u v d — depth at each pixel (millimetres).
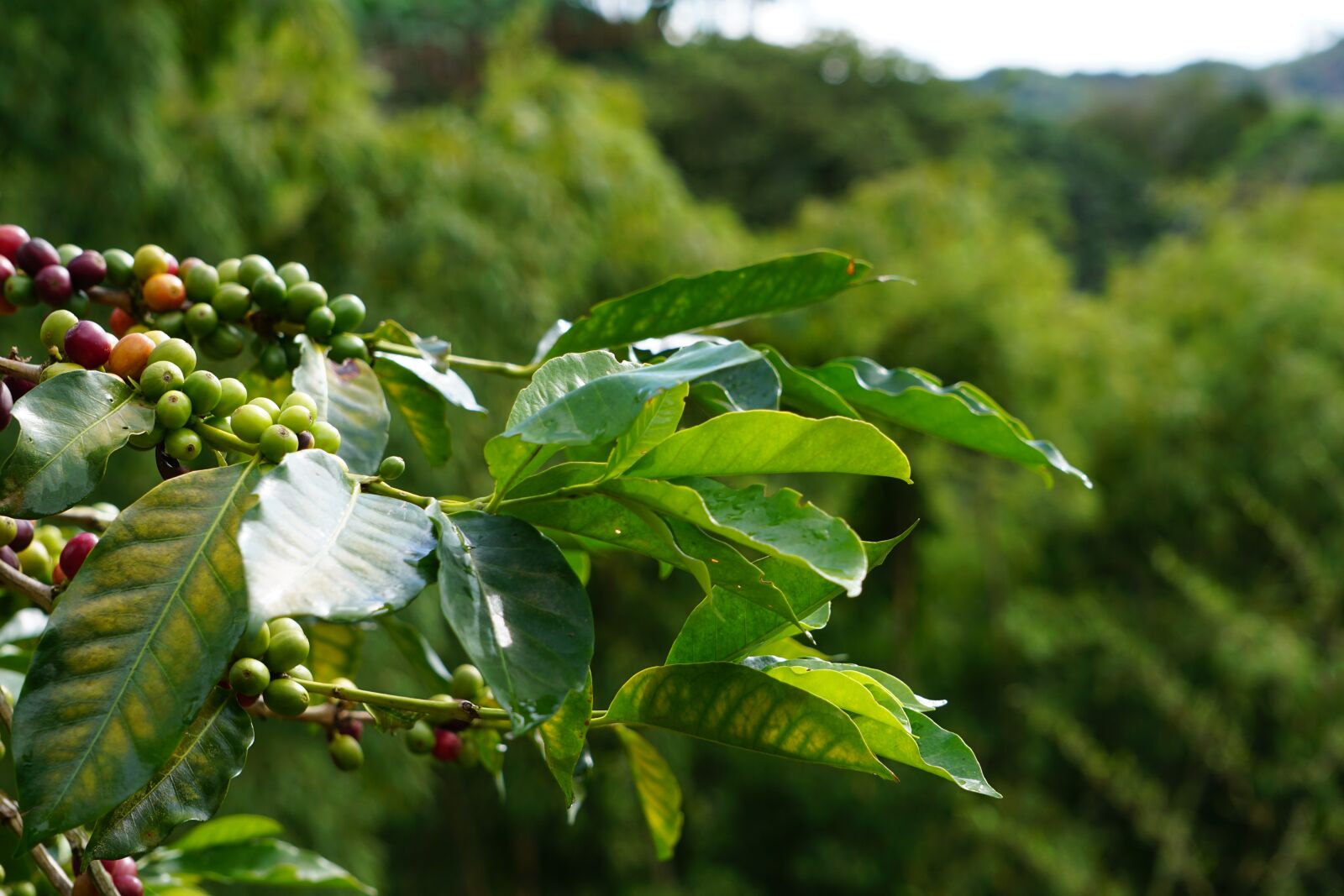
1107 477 6609
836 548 458
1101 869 5973
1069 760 6348
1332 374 6203
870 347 5684
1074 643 6059
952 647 6477
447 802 6215
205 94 4504
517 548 488
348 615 417
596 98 6035
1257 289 6730
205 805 497
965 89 16797
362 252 4520
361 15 10102
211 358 724
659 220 5684
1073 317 6473
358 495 488
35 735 418
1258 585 6234
